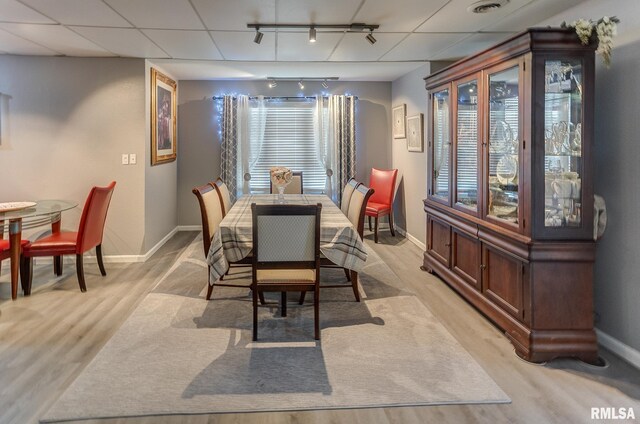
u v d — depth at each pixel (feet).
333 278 13.79
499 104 9.77
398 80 20.75
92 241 12.90
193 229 21.45
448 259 12.61
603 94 8.98
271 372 7.93
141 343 9.06
